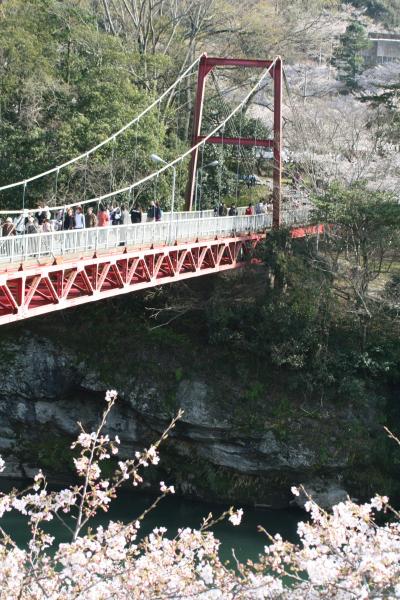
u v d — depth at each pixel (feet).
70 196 155.02
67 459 130.21
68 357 134.10
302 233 148.77
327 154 158.61
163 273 116.67
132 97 165.17
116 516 111.86
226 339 132.87
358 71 295.07
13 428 134.21
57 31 183.11
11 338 136.26
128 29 212.64
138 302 140.87
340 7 358.43
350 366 128.26
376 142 160.76
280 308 129.80
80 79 170.40
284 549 40.27
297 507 122.72
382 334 131.95
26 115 166.40
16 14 188.75
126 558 42.75
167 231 113.70
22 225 98.58
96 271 96.48
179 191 171.63
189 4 212.23
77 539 41.83
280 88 151.53
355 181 142.41
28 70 172.35
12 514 102.22
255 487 124.57
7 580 39.06
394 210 131.75
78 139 156.46
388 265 150.20
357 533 42.75
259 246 137.49
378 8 380.99
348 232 137.28
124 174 157.58
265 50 219.00
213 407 127.44
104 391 132.57
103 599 39.19
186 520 113.91
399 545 40.91
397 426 126.62
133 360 133.69
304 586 38.55
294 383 127.44
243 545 102.27
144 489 126.31
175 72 206.28
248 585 39.96
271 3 234.99
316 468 122.52
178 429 128.57
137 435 131.64
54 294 88.53
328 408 126.52
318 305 130.31
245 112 209.67
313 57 281.33
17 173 158.30
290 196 162.81
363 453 123.03
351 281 132.36
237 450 125.49
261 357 131.54
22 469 131.75
